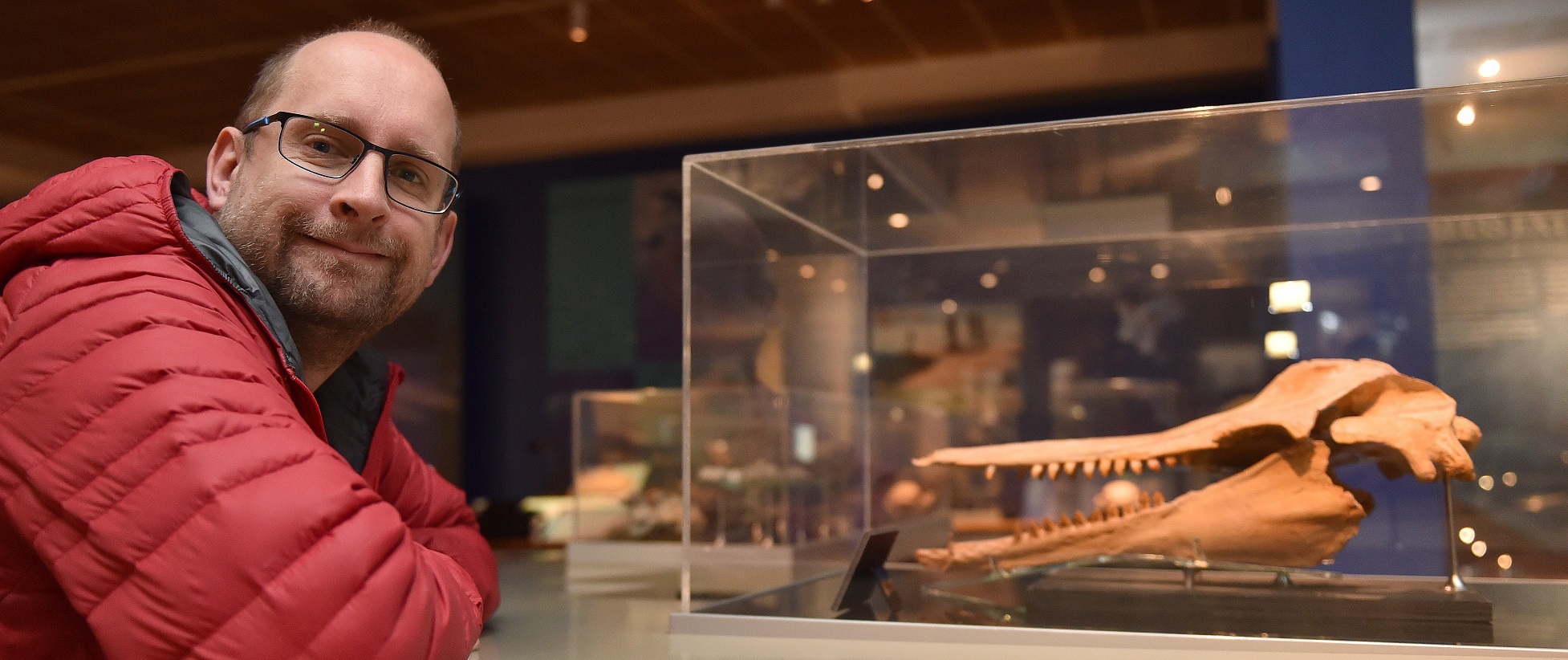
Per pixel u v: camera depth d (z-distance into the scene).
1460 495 1.55
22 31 5.13
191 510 0.79
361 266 1.12
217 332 0.92
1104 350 2.04
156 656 0.78
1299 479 1.45
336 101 1.12
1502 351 1.57
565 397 6.85
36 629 0.90
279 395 0.92
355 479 0.88
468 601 0.99
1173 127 1.44
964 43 5.65
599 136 6.63
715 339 1.76
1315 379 1.54
